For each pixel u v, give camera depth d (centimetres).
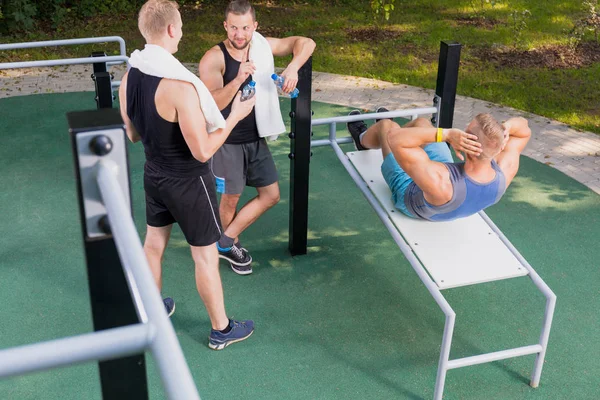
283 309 409
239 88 370
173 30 289
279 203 534
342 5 1162
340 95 764
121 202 100
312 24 1059
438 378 325
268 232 492
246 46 361
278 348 376
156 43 290
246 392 345
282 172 584
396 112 420
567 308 413
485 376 358
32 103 715
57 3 1072
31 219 495
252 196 545
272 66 383
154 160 321
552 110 738
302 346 378
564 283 436
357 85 798
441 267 332
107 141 101
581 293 427
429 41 979
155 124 302
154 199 338
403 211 370
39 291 417
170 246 473
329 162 606
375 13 1062
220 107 355
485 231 362
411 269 451
